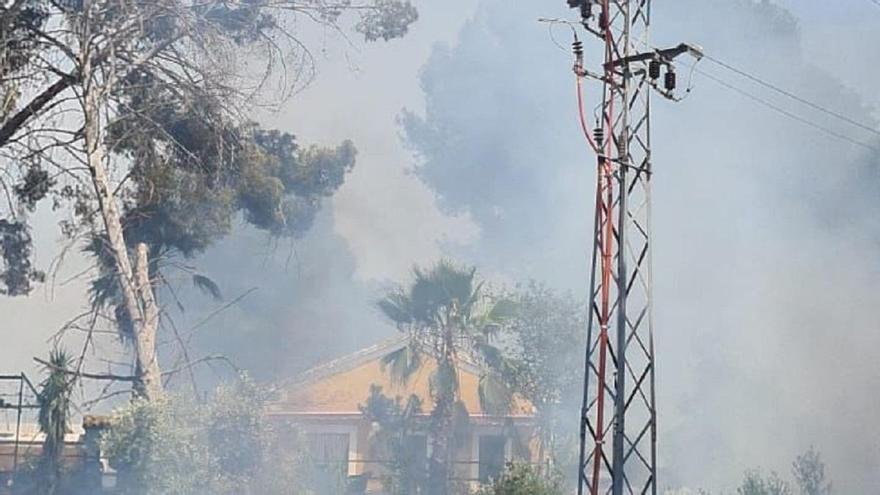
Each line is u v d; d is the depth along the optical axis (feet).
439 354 151.94
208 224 141.79
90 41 111.45
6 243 135.23
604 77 82.43
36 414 120.06
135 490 100.94
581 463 80.28
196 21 116.06
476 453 160.56
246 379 106.73
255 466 103.09
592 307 81.20
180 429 101.96
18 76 110.42
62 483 109.91
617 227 83.30
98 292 125.80
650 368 82.23
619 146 81.97
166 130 123.13
